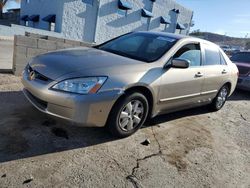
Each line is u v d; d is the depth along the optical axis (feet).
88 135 12.82
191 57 16.28
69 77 11.07
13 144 10.91
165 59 14.21
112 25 83.56
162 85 13.76
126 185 9.73
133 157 11.74
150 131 14.83
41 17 80.43
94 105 11.19
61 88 10.99
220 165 12.64
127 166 10.95
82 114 11.06
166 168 11.41
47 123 13.12
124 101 12.25
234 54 36.24
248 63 32.45
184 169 11.64
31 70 12.54
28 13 90.48
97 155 11.32
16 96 16.40
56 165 10.11
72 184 9.21
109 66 12.13
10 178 8.95
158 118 17.12
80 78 11.07
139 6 91.15
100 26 79.66
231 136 16.67
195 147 14.01
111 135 13.04
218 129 17.47
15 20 107.96
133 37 16.74
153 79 13.19
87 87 11.05
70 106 10.93
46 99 11.19
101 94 11.25
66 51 14.16
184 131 15.88
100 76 11.39
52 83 11.16
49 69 11.68
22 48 20.38
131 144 12.83
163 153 12.66
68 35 72.08
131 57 14.32
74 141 12.06
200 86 17.08
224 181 11.37
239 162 13.35
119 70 12.14
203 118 19.10
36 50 21.01
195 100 17.42
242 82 30.32
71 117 11.06
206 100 18.93
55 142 11.67
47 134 12.16
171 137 14.64
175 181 10.62
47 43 21.42
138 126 13.56
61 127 13.01
